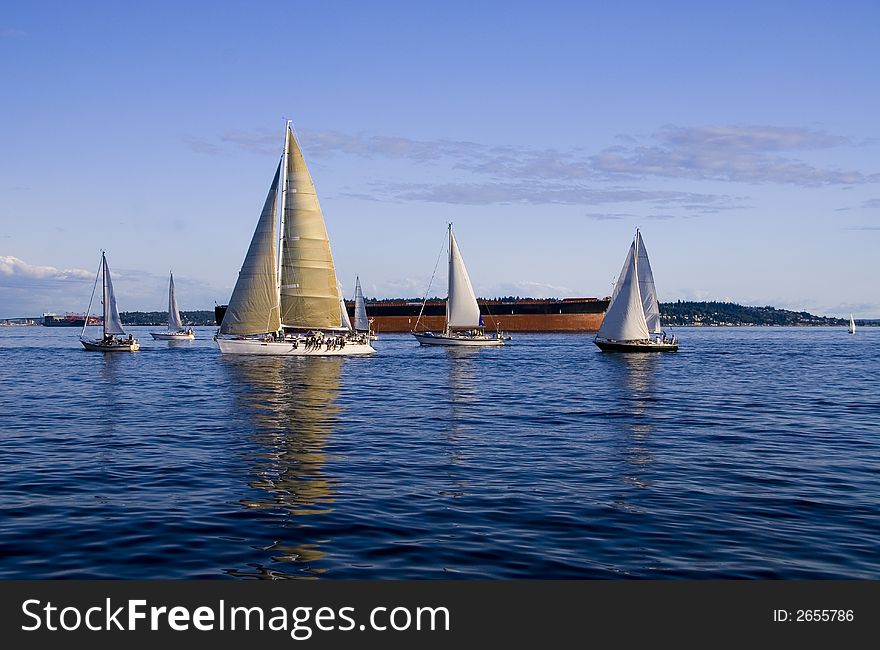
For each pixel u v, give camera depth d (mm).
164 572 10992
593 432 25031
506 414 30016
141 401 34406
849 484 16766
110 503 14805
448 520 13609
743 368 61031
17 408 31594
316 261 70062
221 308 135375
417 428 25828
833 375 53438
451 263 98062
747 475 17766
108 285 91000
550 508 14484
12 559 11453
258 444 22125
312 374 52344
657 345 81000
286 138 68250
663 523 13430
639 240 81375
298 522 13414
